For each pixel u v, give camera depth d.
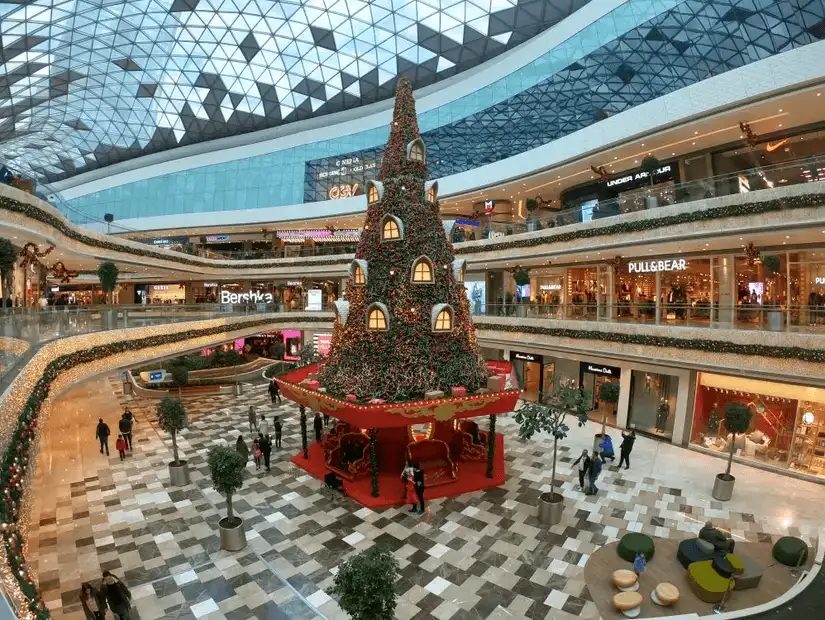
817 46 18.17
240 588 11.53
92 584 11.41
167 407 17.36
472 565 12.43
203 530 14.27
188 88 46.25
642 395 23.86
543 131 33.41
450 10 35.56
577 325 24.44
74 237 26.58
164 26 38.47
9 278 25.34
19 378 11.41
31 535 13.98
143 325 22.95
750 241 20.39
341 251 42.09
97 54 40.84
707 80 21.56
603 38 28.94
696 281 23.83
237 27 39.12
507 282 35.22
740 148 24.70
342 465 18.16
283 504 15.96
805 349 16.30
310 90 44.56
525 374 31.62
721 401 20.69
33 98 44.44
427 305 17.75
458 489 16.77
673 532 14.03
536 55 32.94
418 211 18.20
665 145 25.41
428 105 39.19
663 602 10.70
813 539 13.60
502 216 39.44
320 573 12.13
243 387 33.50
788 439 18.59
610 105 29.97
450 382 17.67
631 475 18.31
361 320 18.03
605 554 12.88
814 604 10.11
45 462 19.64
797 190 16.73
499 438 22.16
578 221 25.45
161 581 11.77
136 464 19.52
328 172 45.16
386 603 8.45
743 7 23.08
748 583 11.29
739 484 17.41
